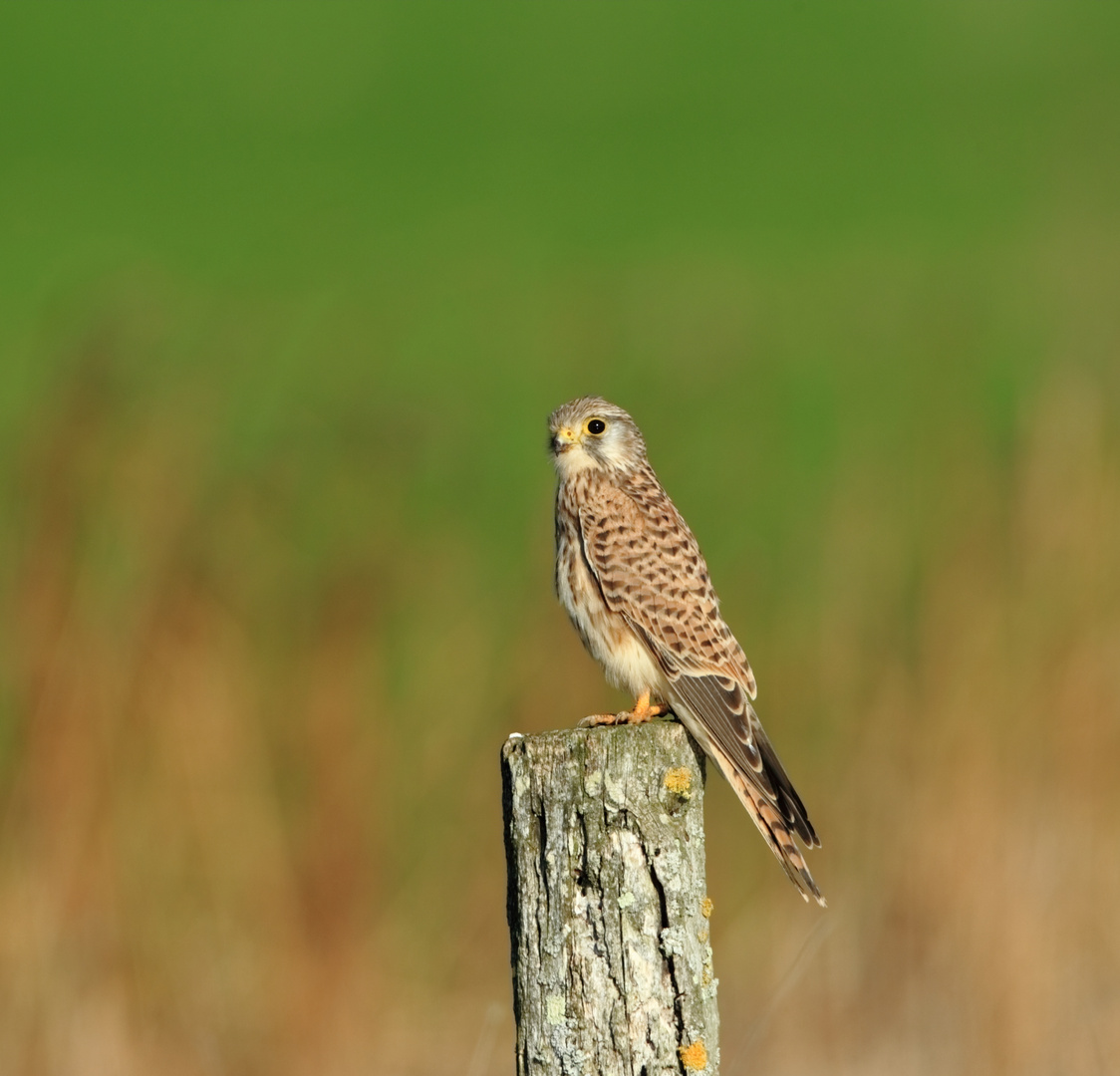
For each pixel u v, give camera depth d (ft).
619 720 29.91
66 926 35.45
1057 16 150.00
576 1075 19.85
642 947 19.81
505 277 95.86
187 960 36.11
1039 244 95.14
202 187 114.83
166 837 37.01
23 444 42.06
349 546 46.85
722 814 41.57
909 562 44.27
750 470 58.49
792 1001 35.96
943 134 125.29
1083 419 42.34
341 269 96.48
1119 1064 33.30
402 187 117.19
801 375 71.26
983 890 35.40
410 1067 36.06
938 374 65.05
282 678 40.40
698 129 130.11
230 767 37.99
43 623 38.06
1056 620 39.37
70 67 139.95
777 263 98.17
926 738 38.04
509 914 20.71
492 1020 26.40
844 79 139.74
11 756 38.24
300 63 143.13
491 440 65.00
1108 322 69.56
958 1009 34.58
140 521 41.37
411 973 38.42
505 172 120.88
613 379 68.08
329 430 57.82
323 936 36.37
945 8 154.40
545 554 45.93
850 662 41.68
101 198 110.93
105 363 43.19
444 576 50.93
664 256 100.89
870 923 36.45
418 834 40.78
